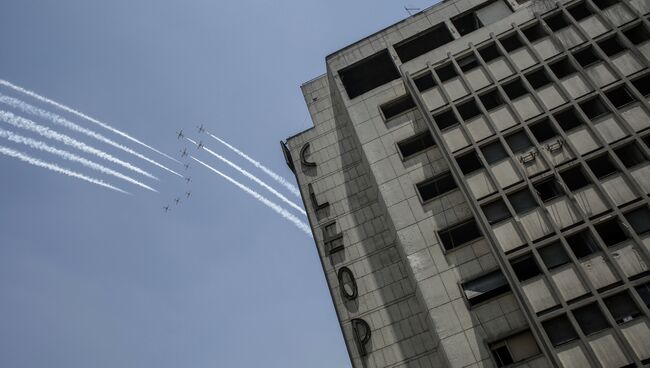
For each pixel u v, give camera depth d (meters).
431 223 42.00
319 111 55.88
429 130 45.78
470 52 47.12
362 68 53.31
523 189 39.72
